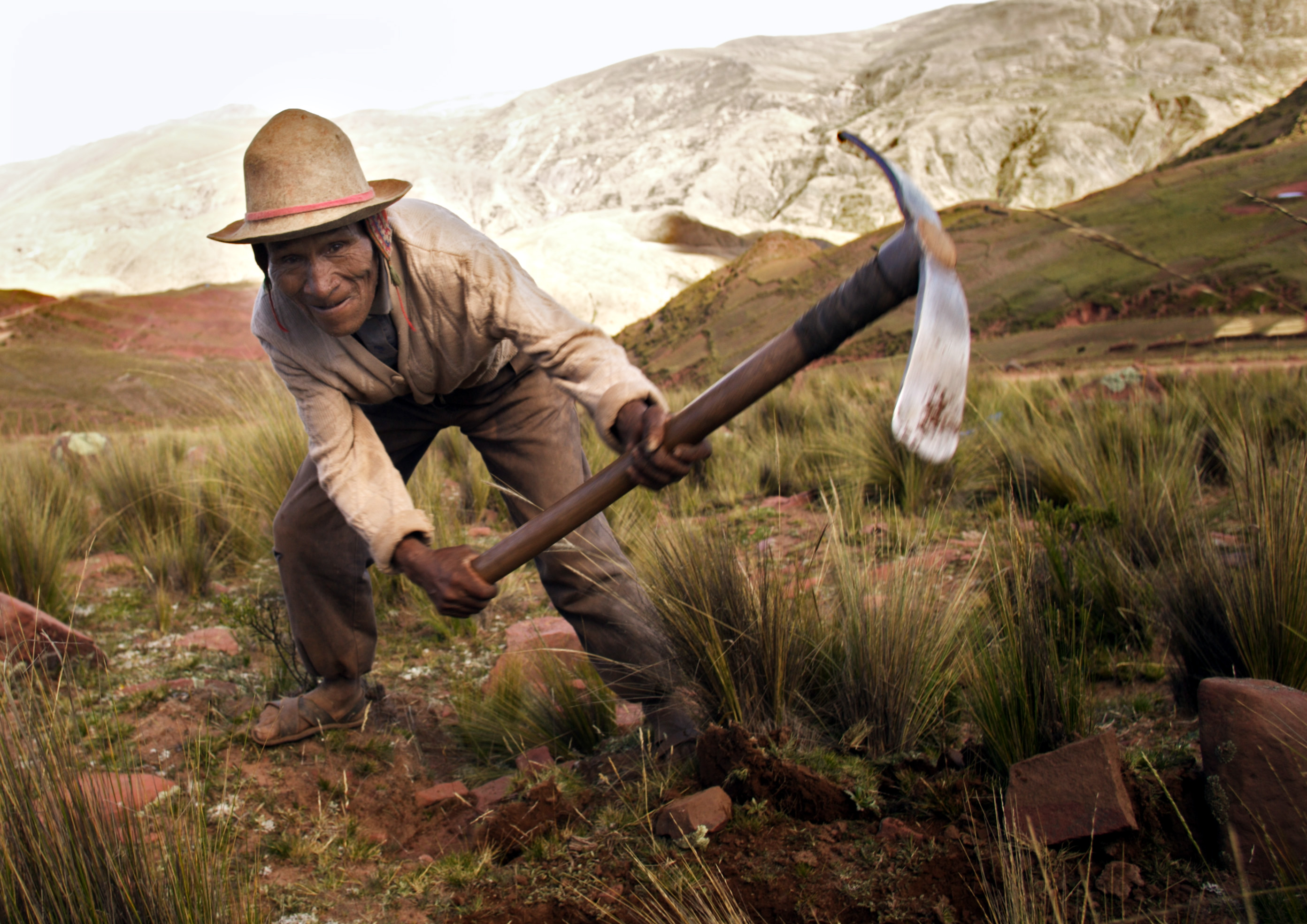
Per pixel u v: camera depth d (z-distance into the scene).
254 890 2.29
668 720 2.95
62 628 3.73
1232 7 145.12
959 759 2.63
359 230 2.27
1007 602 2.82
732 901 2.16
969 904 2.08
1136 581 3.45
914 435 1.47
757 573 3.17
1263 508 2.95
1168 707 2.86
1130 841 2.14
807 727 2.83
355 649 3.18
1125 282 15.79
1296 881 1.92
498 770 3.22
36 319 48.28
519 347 2.46
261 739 3.14
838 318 1.76
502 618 4.66
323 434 2.51
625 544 5.00
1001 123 126.00
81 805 1.95
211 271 113.88
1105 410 6.26
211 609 4.80
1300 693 2.17
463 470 7.18
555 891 2.35
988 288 18.56
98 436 9.17
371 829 2.82
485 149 158.88
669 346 26.33
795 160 132.50
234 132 174.62
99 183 146.12
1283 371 7.54
